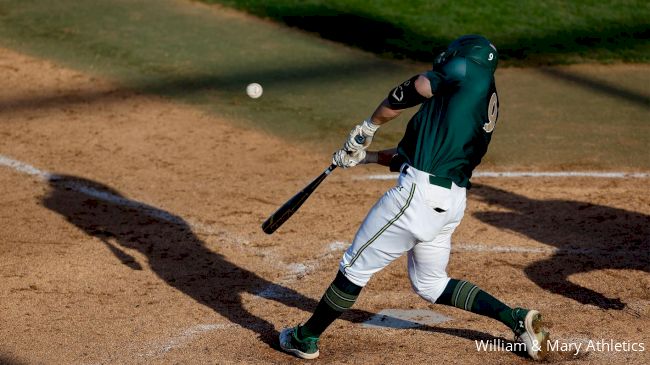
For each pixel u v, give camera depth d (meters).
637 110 39.69
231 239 26.72
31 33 45.97
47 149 33.62
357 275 18.72
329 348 20.47
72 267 24.48
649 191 30.84
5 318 21.64
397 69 43.41
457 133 17.72
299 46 45.81
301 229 27.47
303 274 24.56
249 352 20.22
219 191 30.39
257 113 38.00
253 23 48.53
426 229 17.98
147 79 41.22
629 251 26.06
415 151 17.95
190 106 38.47
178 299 22.91
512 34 48.06
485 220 28.33
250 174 32.00
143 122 36.62
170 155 33.53
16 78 40.75
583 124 37.78
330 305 18.97
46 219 27.64
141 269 24.58
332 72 42.81
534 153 34.59
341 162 18.88
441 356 19.92
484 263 25.19
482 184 31.45
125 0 51.28
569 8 51.00
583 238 26.98
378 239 18.28
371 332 21.28
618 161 33.88
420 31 47.84
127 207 28.81
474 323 21.77
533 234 27.28
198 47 45.16
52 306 22.34
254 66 43.19
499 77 43.47
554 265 25.09
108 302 22.66
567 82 43.00
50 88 39.88
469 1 51.38
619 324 21.56
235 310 22.39
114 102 38.59
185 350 20.27
